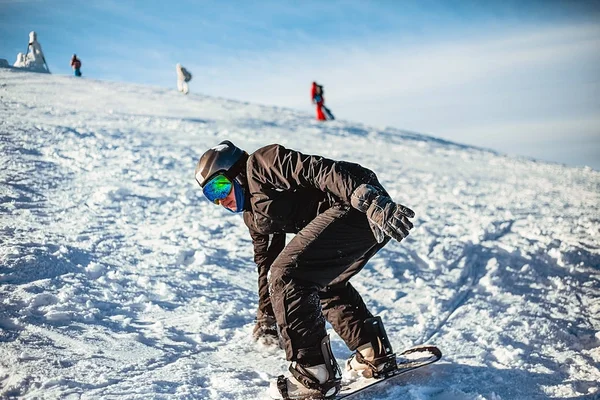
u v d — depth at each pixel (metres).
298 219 2.59
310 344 2.46
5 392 2.33
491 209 7.98
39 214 4.87
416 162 12.73
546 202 9.25
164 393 2.49
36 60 21.89
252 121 15.59
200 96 20.66
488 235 6.33
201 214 5.84
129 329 3.15
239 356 3.02
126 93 17.69
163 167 7.58
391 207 2.22
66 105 12.45
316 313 2.47
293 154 2.45
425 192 8.84
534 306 4.19
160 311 3.47
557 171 15.40
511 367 3.08
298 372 2.49
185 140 10.20
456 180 10.64
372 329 2.77
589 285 4.86
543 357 3.26
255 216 2.61
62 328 2.98
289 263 2.43
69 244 4.21
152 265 4.21
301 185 2.46
